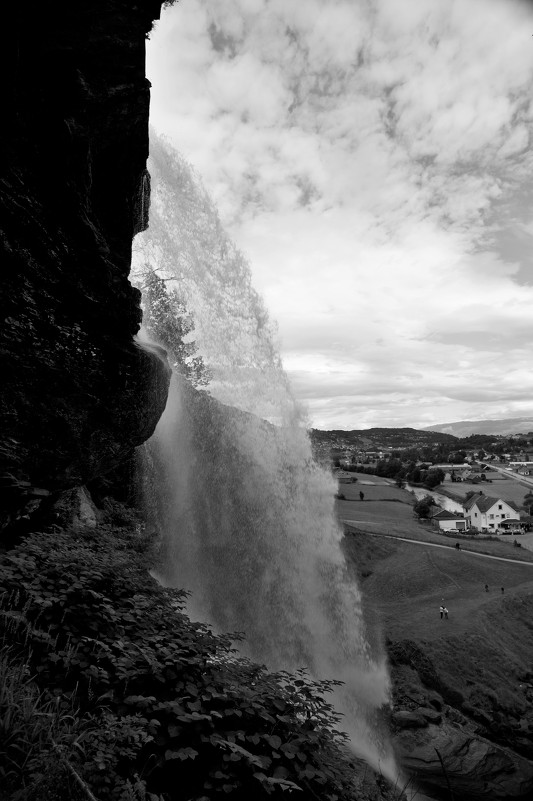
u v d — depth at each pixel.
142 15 7.79
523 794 20.08
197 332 19.23
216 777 4.07
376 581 46.34
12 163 6.46
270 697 5.10
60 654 4.46
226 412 18.42
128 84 7.79
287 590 16.72
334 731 5.47
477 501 95.44
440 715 21.92
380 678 21.77
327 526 19.27
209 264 19.03
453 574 47.44
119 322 8.30
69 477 8.06
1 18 6.01
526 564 52.34
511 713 25.77
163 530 14.51
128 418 8.84
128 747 3.79
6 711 3.39
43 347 7.09
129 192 8.93
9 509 7.13
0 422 6.71
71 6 6.92
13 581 5.29
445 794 19.14
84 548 7.10
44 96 6.84
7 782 3.03
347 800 5.13
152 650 5.07
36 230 6.81
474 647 30.67
